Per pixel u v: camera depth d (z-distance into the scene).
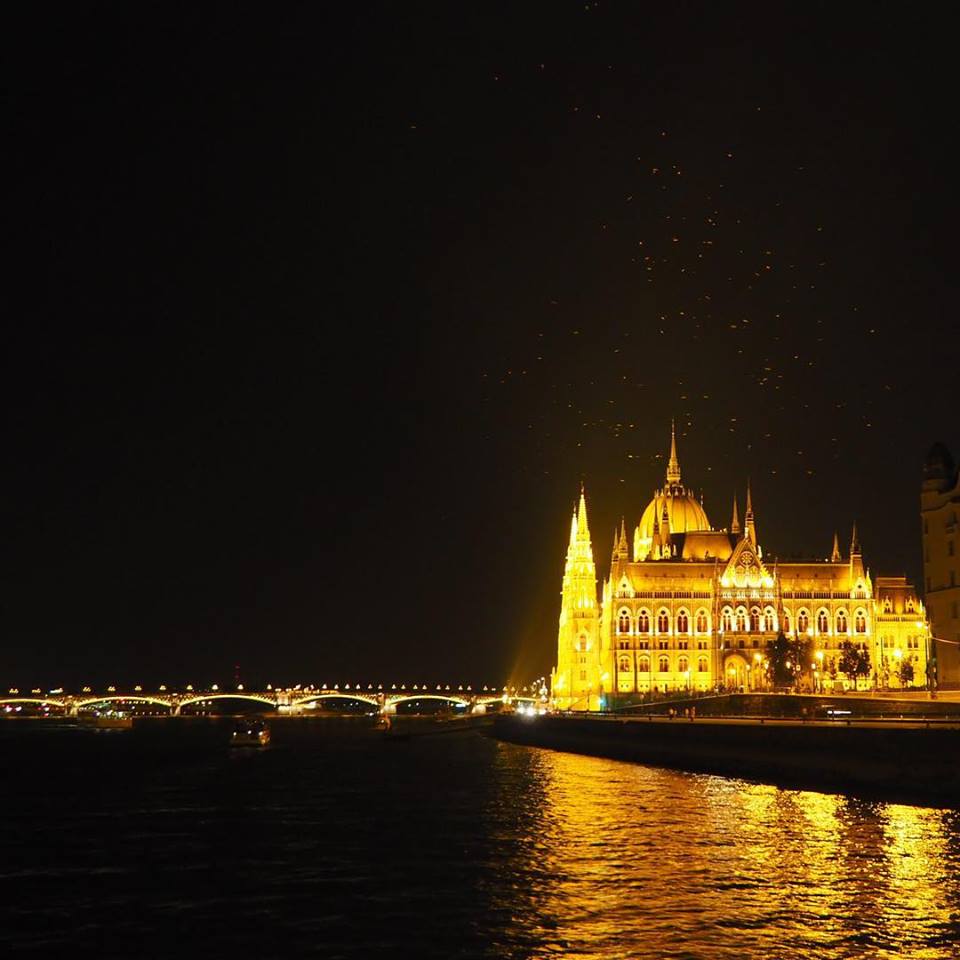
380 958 51.75
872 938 53.38
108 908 61.62
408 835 84.31
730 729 133.25
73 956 53.16
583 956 51.31
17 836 87.69
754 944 52.62
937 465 184.88
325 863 73.19
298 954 52.56
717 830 82.06
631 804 99.69
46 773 154.38
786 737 120.31
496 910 59.12
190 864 74.06
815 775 113.25
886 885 63.16
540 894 62.47
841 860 69.81
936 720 121.25
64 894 65.19
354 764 166.12
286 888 65.69
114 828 92.06
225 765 168.12
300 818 96.31
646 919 56.88
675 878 65.62
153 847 81.31
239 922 58.09
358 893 63.84
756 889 62.56
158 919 59.06
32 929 57.66
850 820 85.69
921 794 98.44
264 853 77.62
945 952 51.41
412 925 56.69
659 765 148.50
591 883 64.94
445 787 122.50
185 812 102.50
